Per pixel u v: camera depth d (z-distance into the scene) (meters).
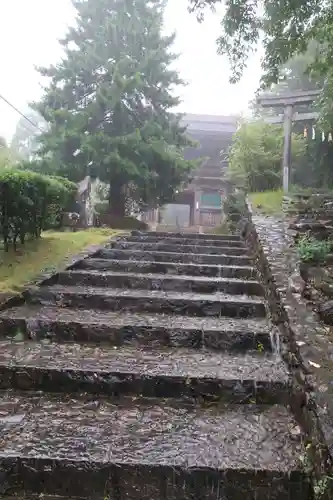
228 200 15.35
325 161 13.06
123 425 3.16
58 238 8.27
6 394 3.59
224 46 6.47
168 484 2.68
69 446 2.86
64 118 12.07
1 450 2.77
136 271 6.88
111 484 2.69
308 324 4.00
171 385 3.62
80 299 5.39
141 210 16.70
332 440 2.54
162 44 13.26
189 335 4.49
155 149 12.37
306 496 2.63
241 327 4.69
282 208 9.66
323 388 3.05
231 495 2.66
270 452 2.86
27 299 5.29
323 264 5.86
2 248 6.61
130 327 4.54
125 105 12.98
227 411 3.44
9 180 5.88
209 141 27.62
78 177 12.40
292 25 6.24
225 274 6.84
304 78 15.58
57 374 3.67
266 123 12.84
